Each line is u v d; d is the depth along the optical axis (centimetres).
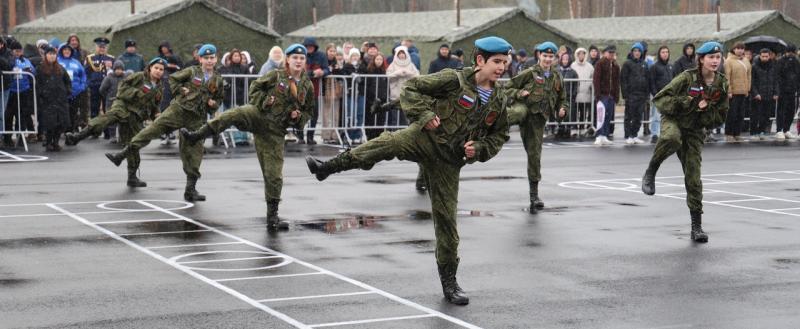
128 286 860
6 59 1980
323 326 742
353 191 1456
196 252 1005
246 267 940
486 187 1523
